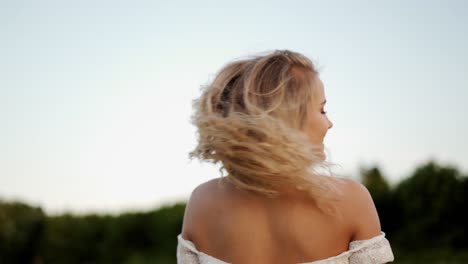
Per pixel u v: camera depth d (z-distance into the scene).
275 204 2.00
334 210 1.95
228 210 2.07
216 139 1.92
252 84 1.92
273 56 1.97
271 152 1.85
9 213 13.31
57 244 13.34
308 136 1.94
